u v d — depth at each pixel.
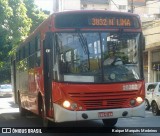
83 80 11.15
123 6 58.53
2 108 25.89
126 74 11.45
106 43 11.52
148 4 54.00
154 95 19.44
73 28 11.48
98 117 10.99
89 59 11.30
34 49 14.38
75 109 10.96
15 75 21.02
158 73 33.66
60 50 11.34
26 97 16.70
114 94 11.20
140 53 11.80
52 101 11.43
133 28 11.90
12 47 25.88
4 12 25.59
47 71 12.12
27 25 28.16
